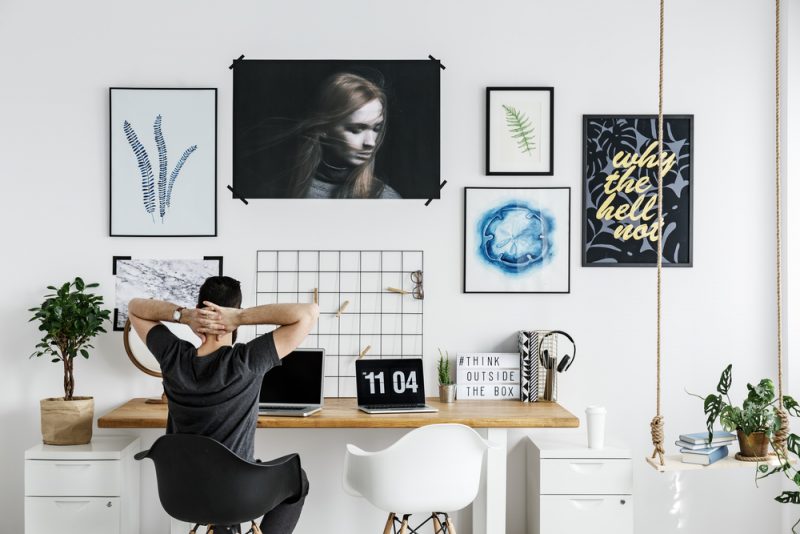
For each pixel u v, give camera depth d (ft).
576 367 11.77
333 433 11.60
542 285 11.75
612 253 11.80
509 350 11.75
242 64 11.69
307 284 11.73
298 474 8.69
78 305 10.86
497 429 10.10
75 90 11.66
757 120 11.85
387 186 11.73
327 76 11.71
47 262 11.61
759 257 11.82
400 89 11.75
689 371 11.80
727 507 11.80
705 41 11.88
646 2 11.82
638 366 11.80
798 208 11.60
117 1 11.69
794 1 11.64
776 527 11.78
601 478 10.29
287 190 11.69
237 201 11.69
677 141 11.83
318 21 11.75
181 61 11.71
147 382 11.60
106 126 11.66
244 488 7.80
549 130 11.76
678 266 11.78
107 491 10.19
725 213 11.83
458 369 11.41
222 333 8.06
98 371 11.57
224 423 7.89
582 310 11.78
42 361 11.59
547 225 11.78
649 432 11.77
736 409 10.03
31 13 11.64
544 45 11.80
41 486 10.17
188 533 10.14
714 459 10.00
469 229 11.74
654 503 11.76
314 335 11.71
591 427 10.43
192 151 11.66
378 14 11.76
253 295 11.71
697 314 11.81
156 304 8.29
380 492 8.54
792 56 11.64
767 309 11.81
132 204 11.62
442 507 8.64
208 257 11.68
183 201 11.66
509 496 11.57
